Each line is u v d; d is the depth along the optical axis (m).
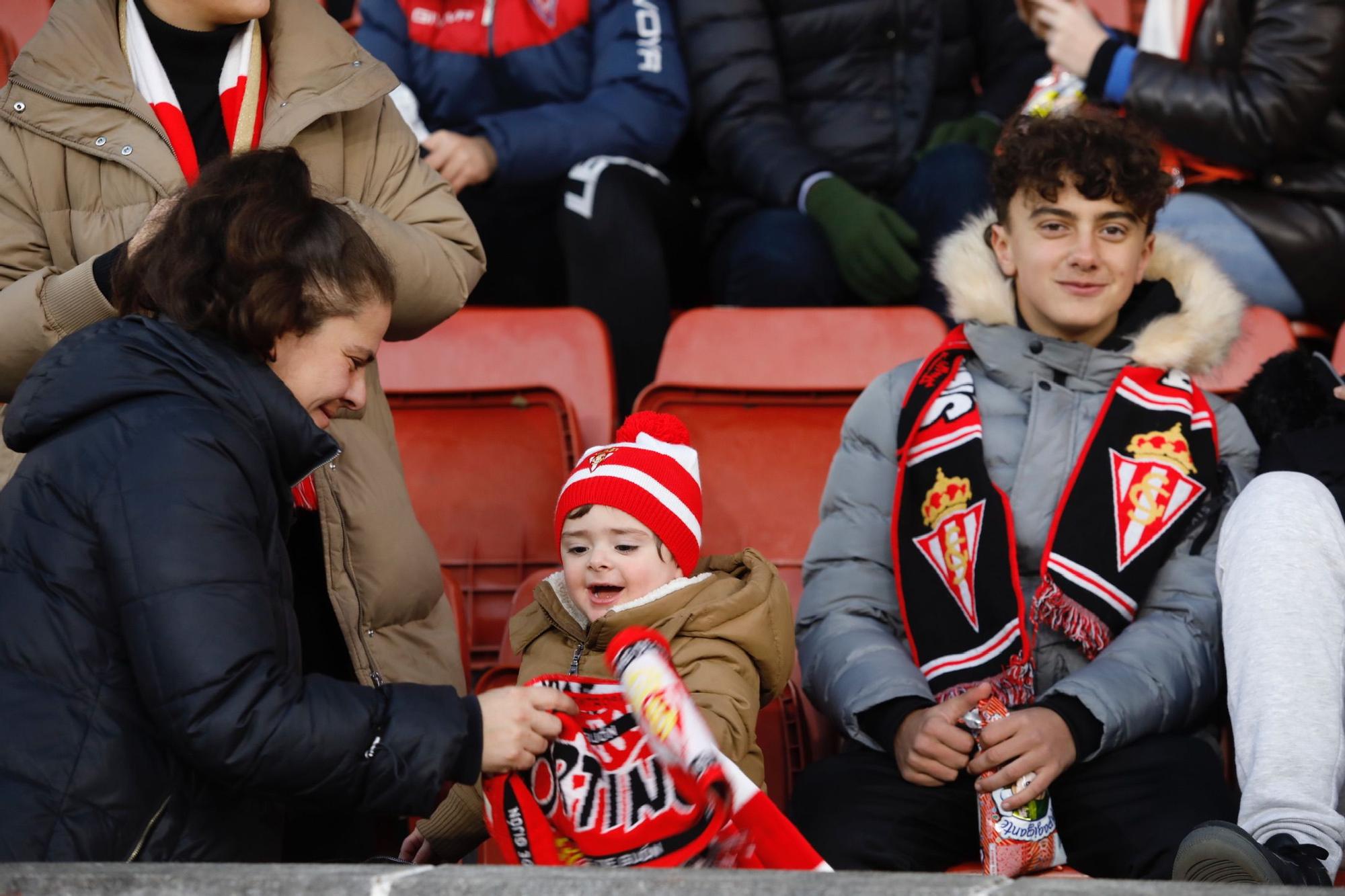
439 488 11.97
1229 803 8.54
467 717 6.19
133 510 5.80
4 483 8.11
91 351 6.18
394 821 9.16
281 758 5.78
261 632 5.88
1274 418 9.61
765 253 14.28
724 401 11.91
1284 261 13.76
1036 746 8.30
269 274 6.21
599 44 14.84
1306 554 8.35
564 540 7.94
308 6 8.73
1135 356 9.70
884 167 15.10
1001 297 9.98
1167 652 8.98
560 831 7.01
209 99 8.59
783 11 15.10
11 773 5.78
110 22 8.37
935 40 15.29
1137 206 9.66
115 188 8.22
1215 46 14.00
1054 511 9.48
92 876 4.87
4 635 5.88
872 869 8.55
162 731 5.79
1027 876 8.41
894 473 9.90
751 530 11.67
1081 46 13.97
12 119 8.14
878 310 12.82
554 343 12.88
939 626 9.27
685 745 6.07
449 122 14.80
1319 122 13.69
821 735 9.96
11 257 8.15
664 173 15.65
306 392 6.55
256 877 4.84
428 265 8.46
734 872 4.76
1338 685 8.05
